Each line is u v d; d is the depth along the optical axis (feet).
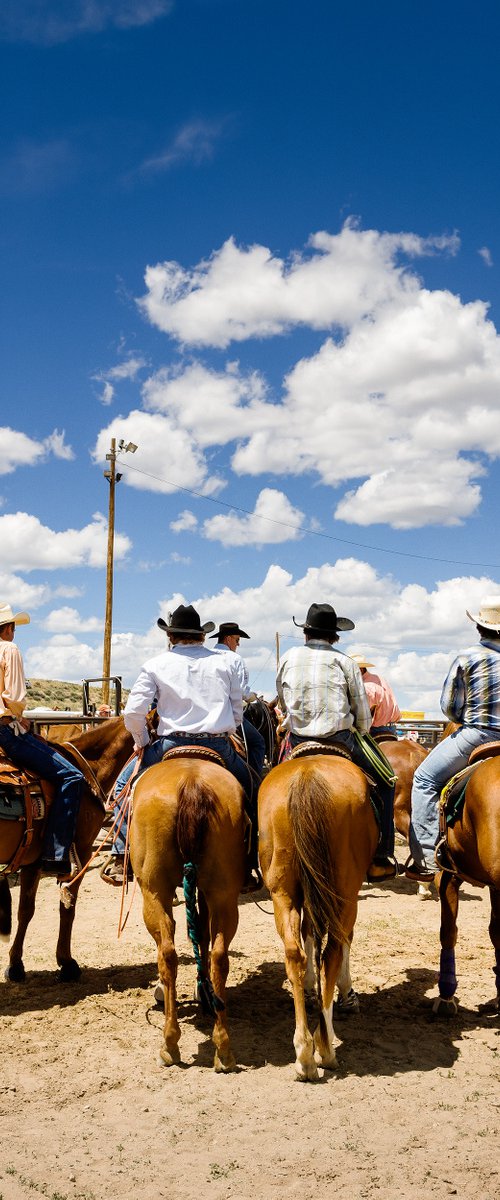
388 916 29.81
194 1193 12.29
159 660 19.06
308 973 19.97
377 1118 14.51
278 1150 13.48
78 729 47.26
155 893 16.40
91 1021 19.27
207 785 16.47
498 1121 14.48
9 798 20.44
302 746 18.22
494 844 16.63
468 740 18.88
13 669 21.17
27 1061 17.03
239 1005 20.22
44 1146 13.67
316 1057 16.69
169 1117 14.58
